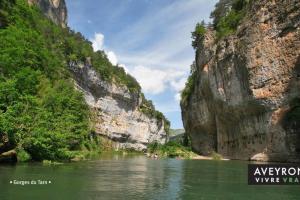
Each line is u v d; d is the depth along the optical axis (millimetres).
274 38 47781
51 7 144250
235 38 56938
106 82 134250
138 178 24766
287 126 43781
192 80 89688
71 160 41281
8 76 37719
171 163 45906
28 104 33875
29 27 65688
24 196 15359
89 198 15688
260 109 50375
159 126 177125
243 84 54031
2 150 30406
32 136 32219
